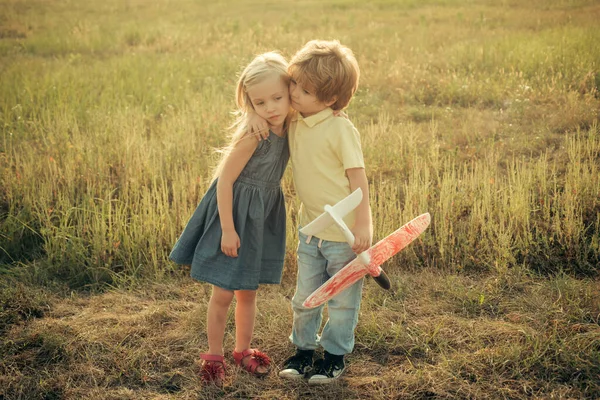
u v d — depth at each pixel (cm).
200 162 568
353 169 262
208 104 731
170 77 912
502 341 317
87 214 451
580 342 305
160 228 440
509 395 278
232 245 271
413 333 327
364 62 980
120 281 395
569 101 700
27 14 1731
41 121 693
